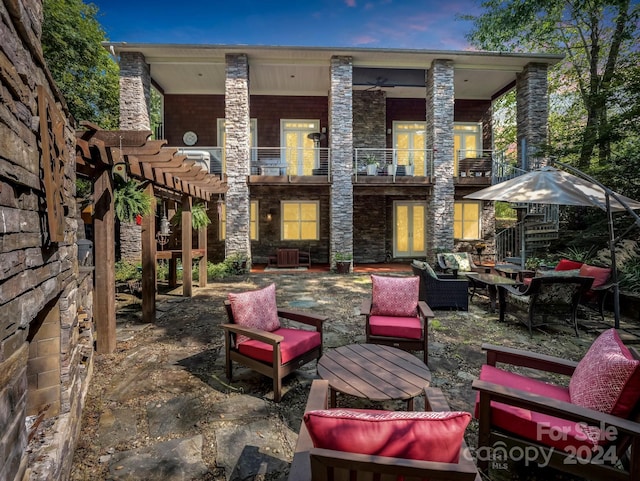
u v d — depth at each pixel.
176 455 2.13
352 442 1.20
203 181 6.52
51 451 1.71
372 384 2.24
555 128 13.74
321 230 12.31
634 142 8.31
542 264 6.88
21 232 1.38
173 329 4.62
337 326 4.81
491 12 11.71
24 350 1.42
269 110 12.03
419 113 12.52
